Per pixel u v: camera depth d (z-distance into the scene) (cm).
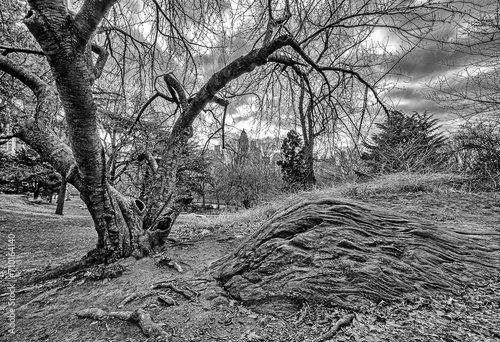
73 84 305
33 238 825
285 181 1316
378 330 198
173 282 315
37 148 401
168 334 215
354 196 647
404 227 322
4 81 681
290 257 283
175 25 534
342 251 278
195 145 953
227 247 450
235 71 451
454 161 841
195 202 2483
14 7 677
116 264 369
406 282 251
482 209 511
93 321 248
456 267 274
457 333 187
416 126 805
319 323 217
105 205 391
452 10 380
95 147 356
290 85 586
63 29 281
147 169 782
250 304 256
